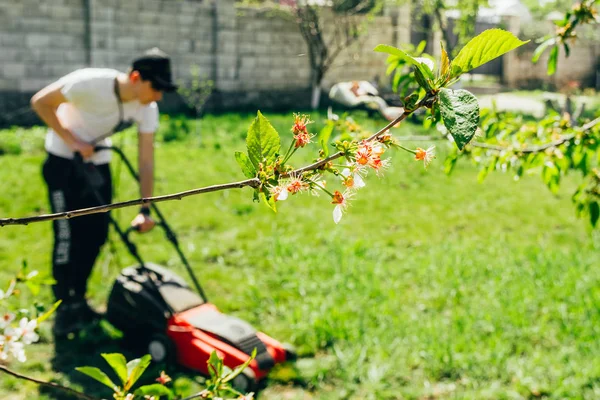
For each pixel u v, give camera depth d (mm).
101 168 4875
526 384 4473
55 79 14594
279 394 4395
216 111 17250
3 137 11273
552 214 8883
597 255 7141
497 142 3537
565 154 3295
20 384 4273
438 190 9812
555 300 5855
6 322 1950
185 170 10062
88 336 4777
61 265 4809
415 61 1304
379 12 20875
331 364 4707
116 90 4473
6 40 13805
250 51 17859
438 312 5660
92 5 14805
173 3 16234
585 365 4734
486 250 7301
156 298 4551
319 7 18578
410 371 4691
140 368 1767
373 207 8750
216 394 1838
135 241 6957
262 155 1334
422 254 7074
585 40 25938
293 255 6684
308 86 19203
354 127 3342
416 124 12062
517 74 25094
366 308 5562
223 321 4473
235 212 8188
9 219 1365
